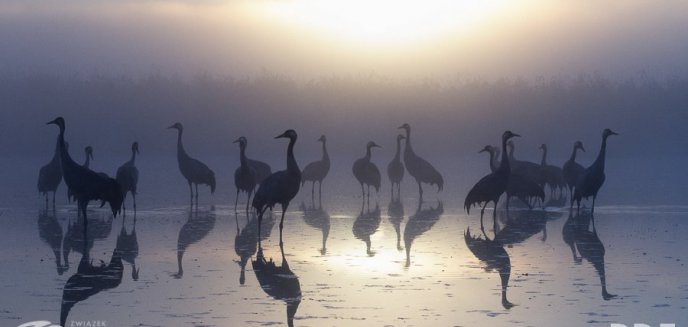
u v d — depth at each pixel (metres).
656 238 20.33
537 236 20.70
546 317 12.77
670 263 16.91
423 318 12.71
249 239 20.20
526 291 14.44
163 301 13.78
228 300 13.82
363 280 15.30
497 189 22.62
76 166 19.92
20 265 16.83
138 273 16.06
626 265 16.70
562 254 18.03
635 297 13.98
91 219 24.08
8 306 13.51
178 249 18.72
